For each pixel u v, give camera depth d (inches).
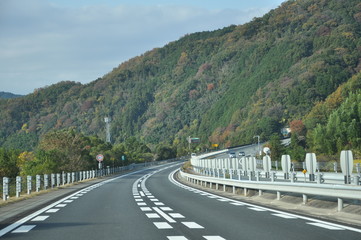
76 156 2566.4
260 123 7588.6
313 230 438.0
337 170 1879.9
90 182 1969.7
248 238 392.2
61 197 995.9
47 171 1924.2
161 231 439.8
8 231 449.1
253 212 615.8
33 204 832.3
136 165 4458.7
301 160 3555.6
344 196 554.9
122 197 968.9
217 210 649.6
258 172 977.5
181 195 1018.7
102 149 4224.9
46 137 2699.3
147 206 732.7
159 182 1841.8
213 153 5378.9
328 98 6269.7
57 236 414.6
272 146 4084.6
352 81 6013.8
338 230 436.8
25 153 3026.6
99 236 412.5
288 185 721.6
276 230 439.8
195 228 458.9
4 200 947.3
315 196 699.4
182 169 2628.0
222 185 1309.1
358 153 3725.4
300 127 6112.2
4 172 2091.5
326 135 4298.7
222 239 387.5
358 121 4286.4
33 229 463.2
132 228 463.8
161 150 6688.0
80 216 588.1
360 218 520.7
